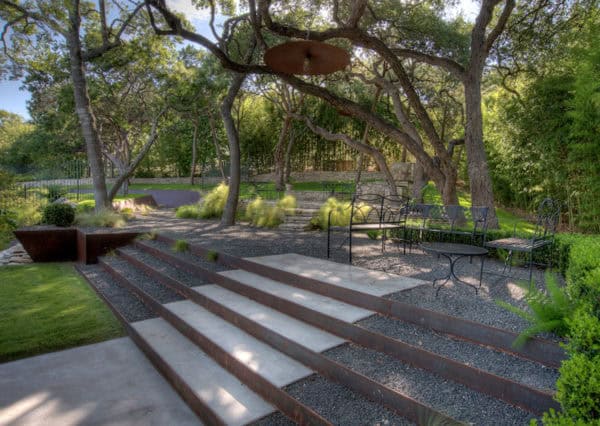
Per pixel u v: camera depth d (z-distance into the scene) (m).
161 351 3.32
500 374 2.00
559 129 8.54
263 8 6.05
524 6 9.45
